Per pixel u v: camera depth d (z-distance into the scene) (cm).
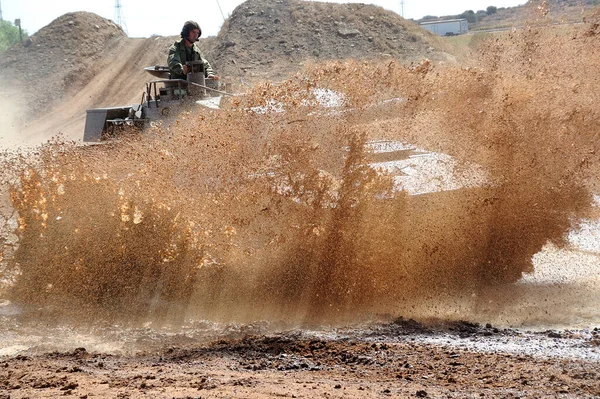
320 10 4731
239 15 4806
